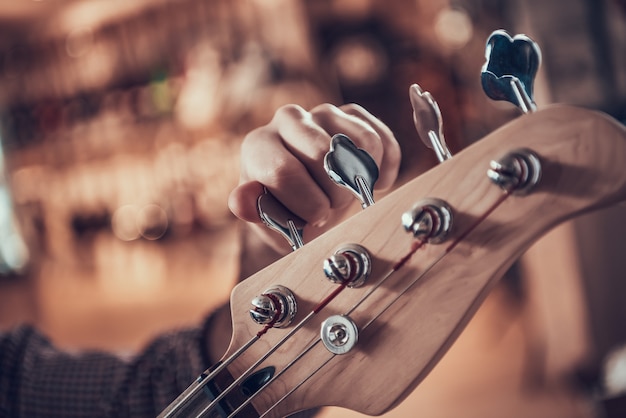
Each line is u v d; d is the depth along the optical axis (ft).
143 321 11.93
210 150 12.25
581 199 1.27
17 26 13.96
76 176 14.10
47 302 14.25
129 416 2.62
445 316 1.46
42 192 14.65
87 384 2.74
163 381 2.53
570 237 8.93
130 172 13.39
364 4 12.06
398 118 11.65
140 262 13.43
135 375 2.64
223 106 11.78
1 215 14.87
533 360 9.60
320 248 1.60
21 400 2.83
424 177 1.47
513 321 11.16
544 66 8.84
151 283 13.16
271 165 1.63
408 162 11.06
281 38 11.78
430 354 1.48
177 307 12.06
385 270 1.52
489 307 11.79
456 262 1.44
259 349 1.66
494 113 11.41
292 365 1.63
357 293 1.55
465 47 11.58
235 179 12.09
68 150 14.03
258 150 1.66
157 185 13.10
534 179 1.30
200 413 1.69
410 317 1.50
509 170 1.30
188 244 12.84
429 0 11.75
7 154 14.74
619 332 8.95
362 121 1.71
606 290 8.93
